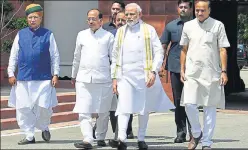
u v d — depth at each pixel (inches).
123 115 350.6
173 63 398.6
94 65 365.7
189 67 351.3
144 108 353.1
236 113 621.3
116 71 355.3
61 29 757.9
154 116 572.7
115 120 391.2
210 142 352.5
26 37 381.7
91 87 366.3
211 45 349.7
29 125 383.9
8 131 436.1
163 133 450.0
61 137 414.3
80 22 752.3
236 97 845.8
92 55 366.6
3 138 403.2
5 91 596.1
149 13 659.4
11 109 469.1
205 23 350.9
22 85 381.4
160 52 357.7
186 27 355.9
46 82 382.0
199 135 355.9
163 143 394.0
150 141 404.5
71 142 390.0
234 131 462.0
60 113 502.9
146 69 353.1
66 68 751.7
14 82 383.9
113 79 356.2
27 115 382.9
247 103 747.4
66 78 735.7
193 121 353.1
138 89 352.5
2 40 656.4
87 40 370.3
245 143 396.5
